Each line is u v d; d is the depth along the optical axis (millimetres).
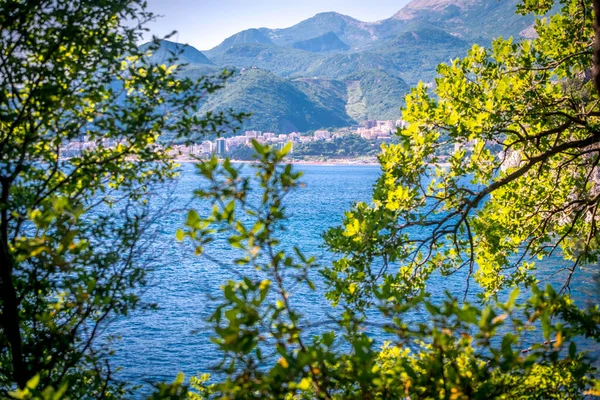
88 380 6305
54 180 6188
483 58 9938
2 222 5312
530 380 4695
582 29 10000
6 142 5422
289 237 70438
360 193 150875
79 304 4797
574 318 4375
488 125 9203
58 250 4000
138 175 6406
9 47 5492
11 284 5285
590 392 3934
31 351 5559
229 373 3268
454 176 8992
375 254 8367
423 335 3330
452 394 3318
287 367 3148
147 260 6074
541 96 9656
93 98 5953
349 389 3951
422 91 9391
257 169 3258
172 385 3484
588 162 10414
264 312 3256
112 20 5828
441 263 9750
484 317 2979
